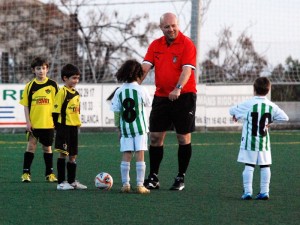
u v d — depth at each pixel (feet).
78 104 69.82
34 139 76.54
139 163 66.33
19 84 148.87
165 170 86.33
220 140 133.18
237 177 79.30
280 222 52.11
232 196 64.69
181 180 69.26
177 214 55.16
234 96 156.87
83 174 82.28
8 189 69.15
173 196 64.54
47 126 76.48
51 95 77.92
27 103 77.46
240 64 215.92
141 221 52.29
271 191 67.97
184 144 69.72
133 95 66.28
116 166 90.63
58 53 222.28
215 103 155.94
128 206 58.75
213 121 155.84
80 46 231.30
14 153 107.96
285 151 112.57
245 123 62.75
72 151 69.10
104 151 111.24
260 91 63.05
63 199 62.44
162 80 70.28
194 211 56.49
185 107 69.97
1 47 265.75
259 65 201.98
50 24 259.19
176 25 69.77
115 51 257.75
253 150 62.08
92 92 151.33
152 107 71.05
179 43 70.23
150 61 71.56
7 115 148.46
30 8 271.69
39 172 84.84
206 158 100.78
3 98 148.15
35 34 265.54
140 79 67.36
